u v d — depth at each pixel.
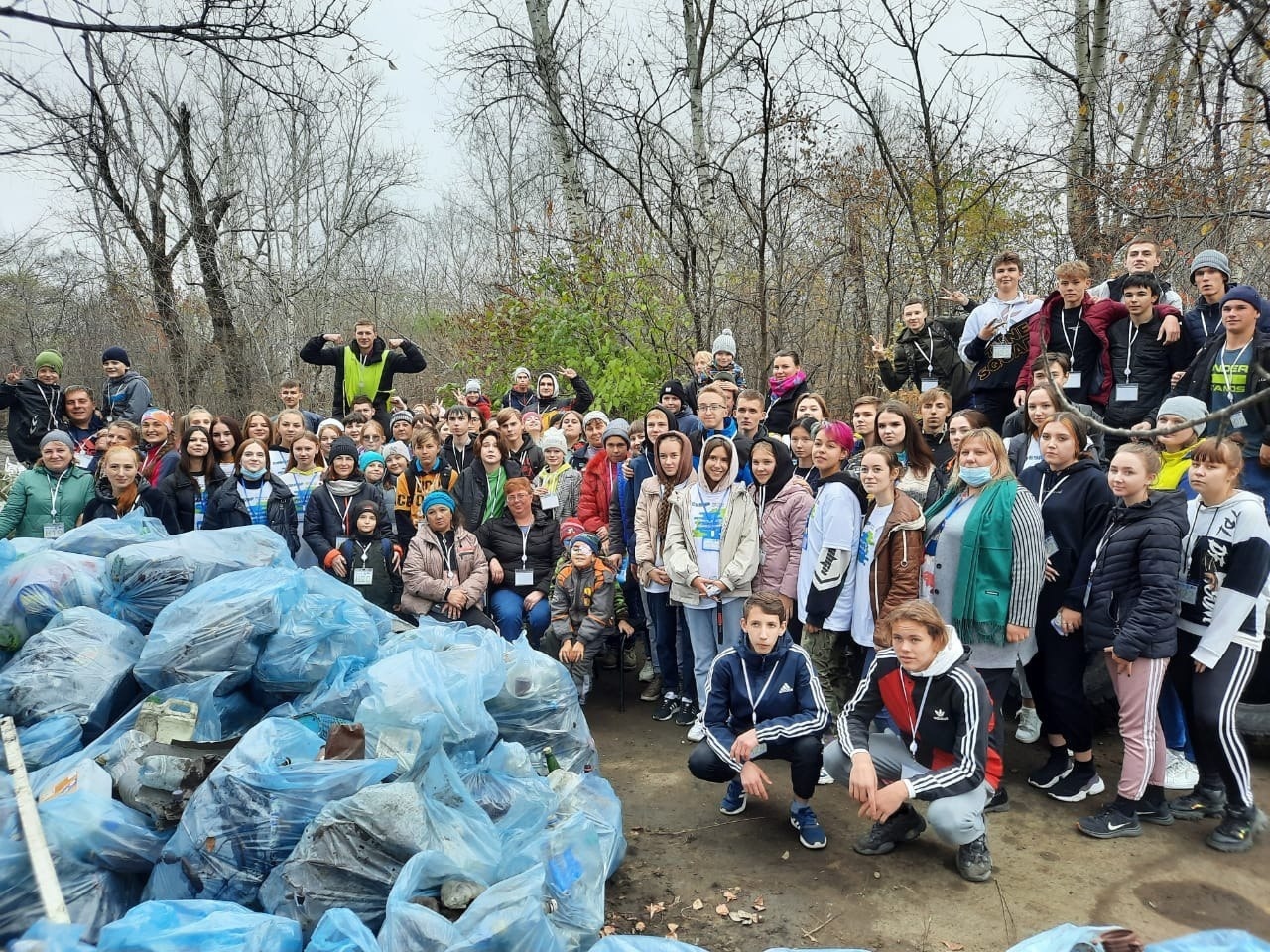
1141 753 3.73
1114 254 7.98
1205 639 3.68
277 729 3.23
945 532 4.14
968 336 6.29
